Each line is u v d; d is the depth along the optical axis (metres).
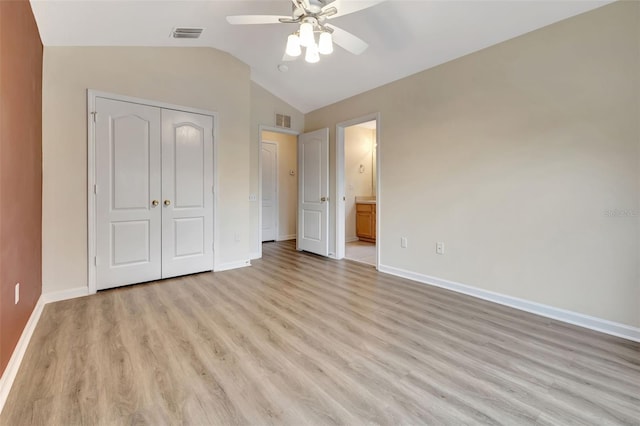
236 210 4.07
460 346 2.04
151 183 3.35
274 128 4.94
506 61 2.73
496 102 2.80
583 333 2.23
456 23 2.68
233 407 1.45
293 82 4.46
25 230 2.09
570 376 1.71
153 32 3.02
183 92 3.55
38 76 2.54
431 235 3.38
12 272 1.74
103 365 1.78
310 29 2.00
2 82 1.62
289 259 4.69
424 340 2.12
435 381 1.66
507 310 2.66
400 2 2.59
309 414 1.41
